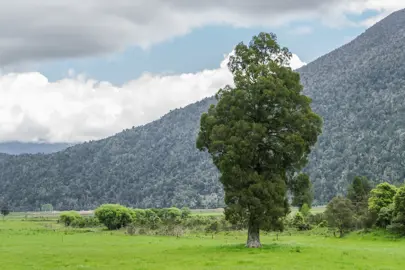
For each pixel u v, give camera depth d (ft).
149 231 298.76
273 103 166.20
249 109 166.81
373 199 271.49
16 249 173.06
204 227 335.67
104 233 303.27
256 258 133.28
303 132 167.63
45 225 402.93
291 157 167.43
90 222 404.77
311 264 120.78
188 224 359.25
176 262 128.36
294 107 169.48
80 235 276.00
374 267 116.16
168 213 452.76
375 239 241.14
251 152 160.25
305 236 284.82
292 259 130.41
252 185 156.66
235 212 158.61
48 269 117.70
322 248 160.35
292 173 175.83
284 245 173.06
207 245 188.75
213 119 171.12
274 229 162.50
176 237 259.80
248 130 160.35
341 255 139.44
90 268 117.70
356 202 331.57
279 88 164.25
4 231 297.94
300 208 370.32
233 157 157.69
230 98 168.96
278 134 169.89
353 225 274.36
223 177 162.20
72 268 118.21
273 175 164.45
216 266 117.50
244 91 165.27
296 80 173.58
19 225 403.54
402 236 237.04
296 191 176.04
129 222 365.61
